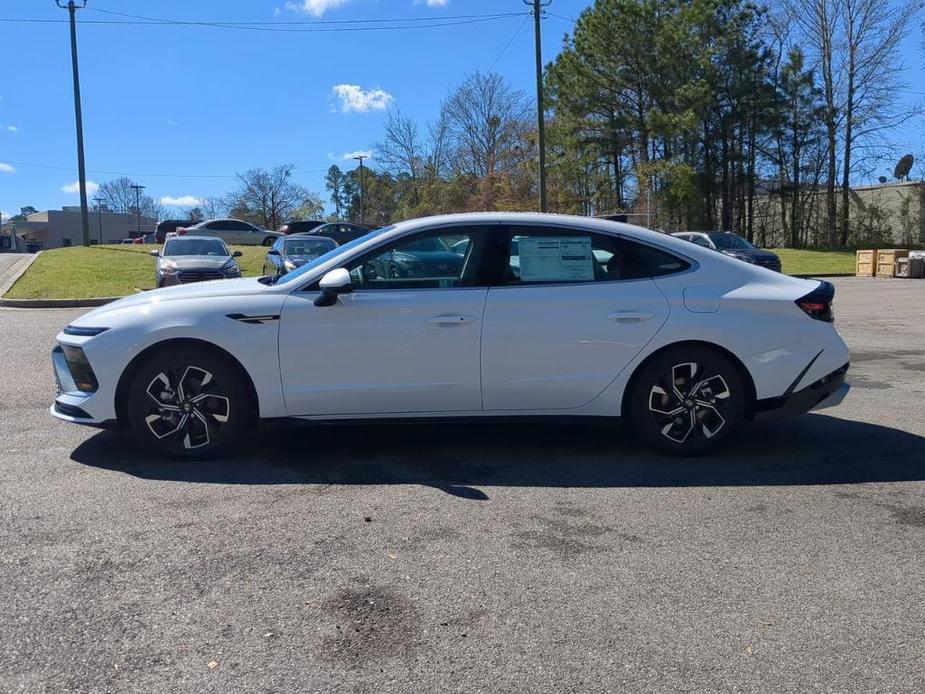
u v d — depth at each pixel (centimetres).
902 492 467
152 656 288
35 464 508
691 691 268
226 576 351
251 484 472
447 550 380
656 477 492
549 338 507
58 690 267
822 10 4244
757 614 321
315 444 563
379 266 516
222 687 269
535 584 346
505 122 5128
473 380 508
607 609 324
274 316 498
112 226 9912
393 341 502
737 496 459
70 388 519
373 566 362
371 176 6906
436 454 540
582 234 524
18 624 309
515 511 432
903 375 838
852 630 309
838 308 1603
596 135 4328
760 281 532
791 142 4512
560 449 554
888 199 4694
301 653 290
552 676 277
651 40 3978
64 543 384
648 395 520
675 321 511
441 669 281
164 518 417
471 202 4472
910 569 363
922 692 268
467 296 507
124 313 509
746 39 4203
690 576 354
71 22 2962
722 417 522
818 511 435
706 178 4269
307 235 1628
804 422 635
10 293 1764
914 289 2178
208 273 1530
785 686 271
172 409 507
